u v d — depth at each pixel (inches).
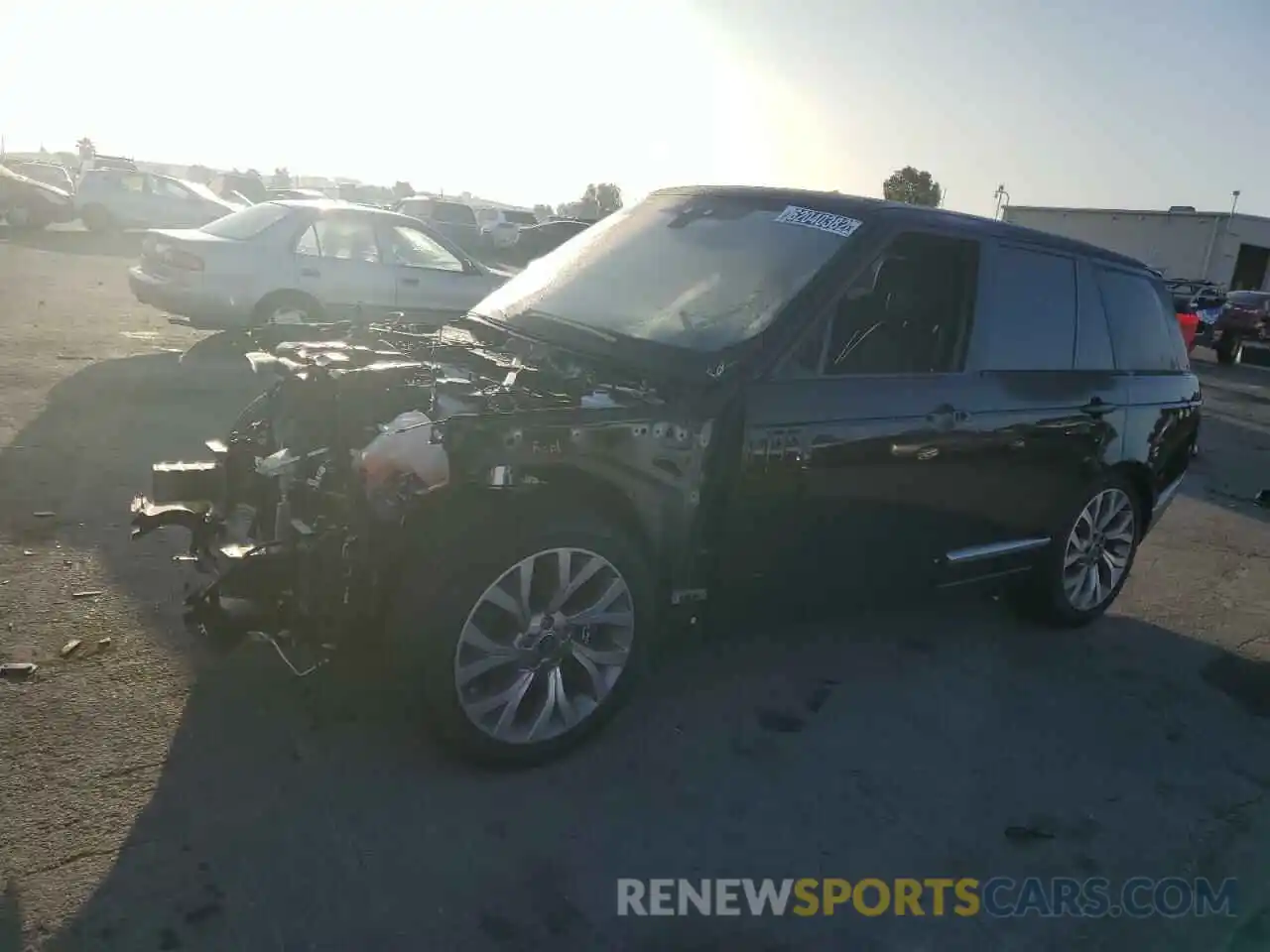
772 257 155.8
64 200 968.3
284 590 126.3
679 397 135.0
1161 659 194.4
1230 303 881.5
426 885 109.2
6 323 425.4
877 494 153.3
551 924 106.2
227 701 138.9
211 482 149.6
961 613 206.8
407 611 118.9
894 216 158.1
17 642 148.8
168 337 426.6
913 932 112.1
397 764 128.9
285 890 106.0
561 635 128.9
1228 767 155.5
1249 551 275.0
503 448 119.4
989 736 156.2
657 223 175.9
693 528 137.3
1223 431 488.4
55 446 246.5
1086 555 200.4
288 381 142.2
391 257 392.8
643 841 121.1
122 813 114.6
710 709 153.7
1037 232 185.5
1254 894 124.5
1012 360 173.8
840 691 164.6
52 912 99.6
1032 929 114.8
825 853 123.3
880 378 152.2
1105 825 136.3
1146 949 113.6
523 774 130.6
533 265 189.8
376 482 118.7
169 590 169.9
